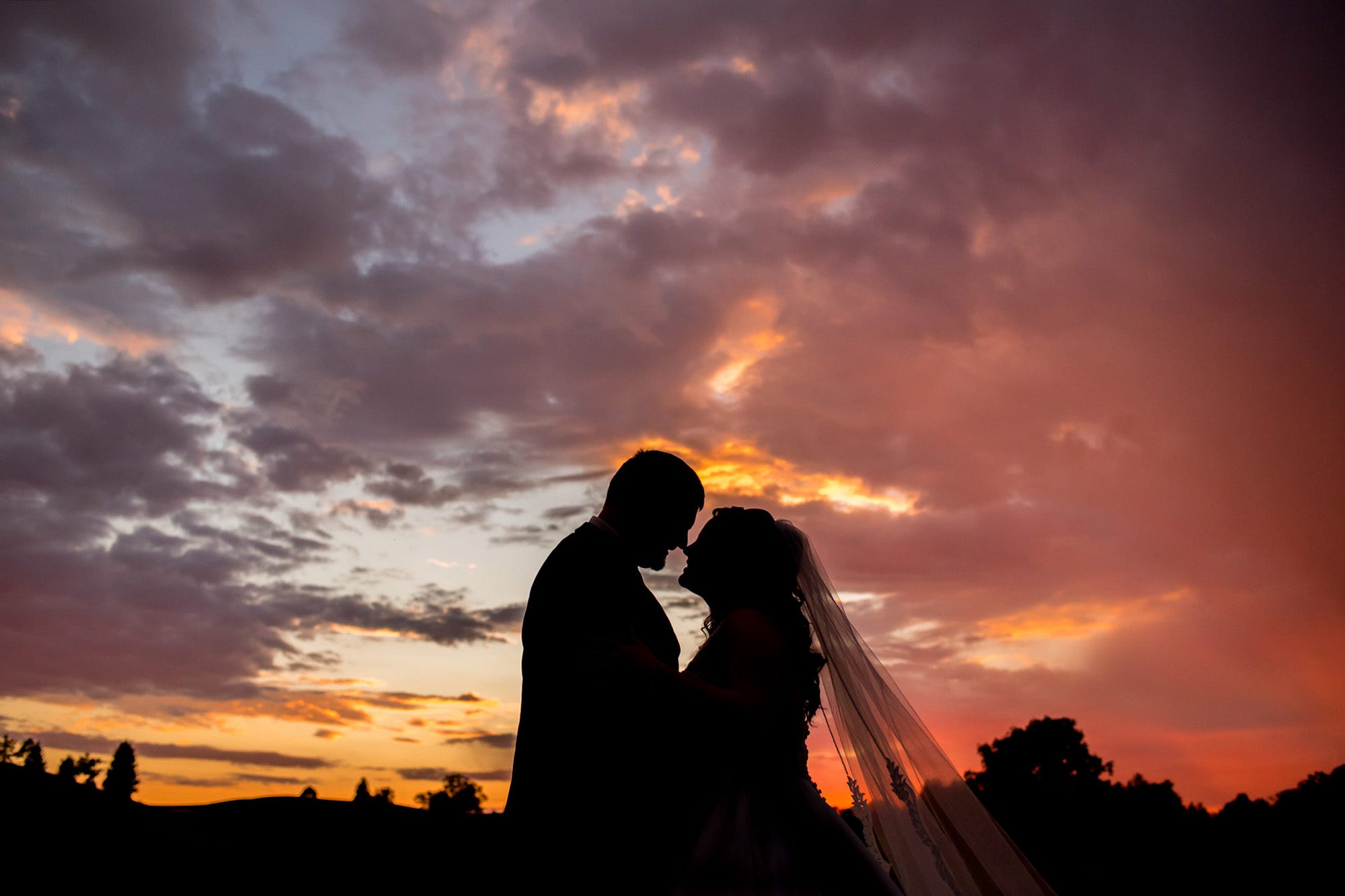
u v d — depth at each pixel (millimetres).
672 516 3596
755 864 3172
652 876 3090
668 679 3096
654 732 3207
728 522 3715
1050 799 31125
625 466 3646
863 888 3203
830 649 3914
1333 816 20859
